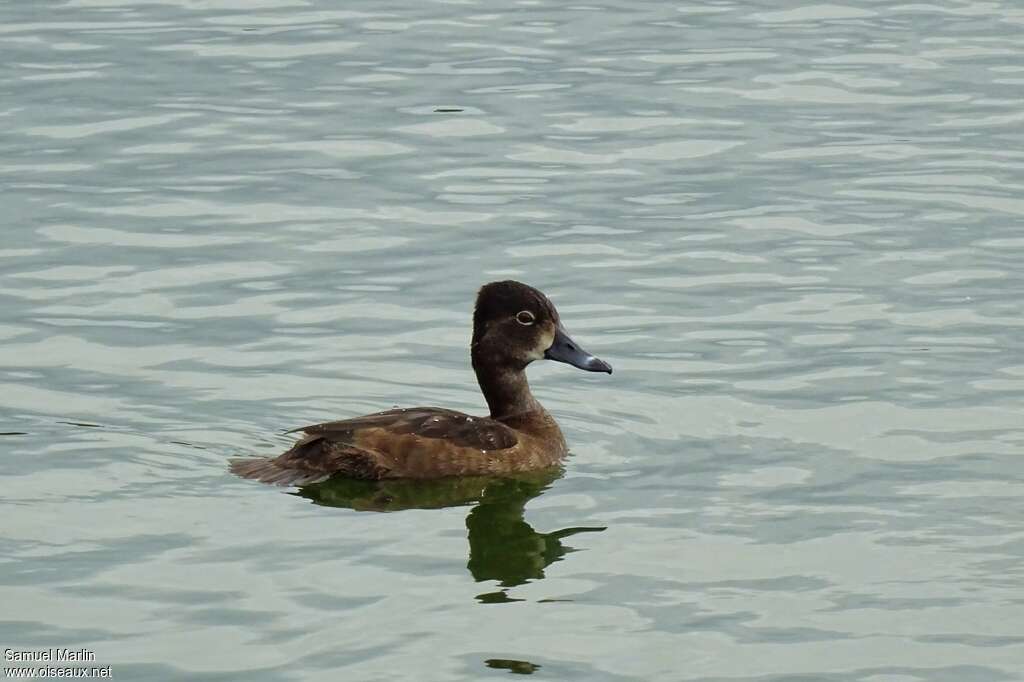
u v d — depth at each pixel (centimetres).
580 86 2569
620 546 1353
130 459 1473
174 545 1316
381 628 1211
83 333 1789
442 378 1711
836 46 2741
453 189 2216
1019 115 2458
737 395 1662
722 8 2931
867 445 1544
